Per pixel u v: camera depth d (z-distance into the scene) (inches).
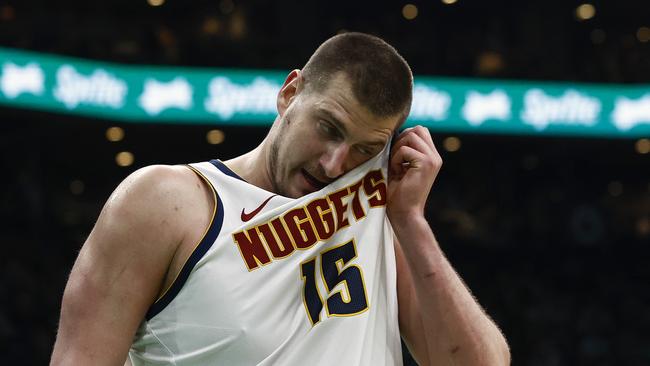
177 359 273.3
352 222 289.9
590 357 1845.5
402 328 309.0
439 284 291.6
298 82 291.3
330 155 279.0
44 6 1889.8
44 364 1536.7
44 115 1504.7
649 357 1867.6
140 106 1594.5
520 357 1827.0
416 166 297.7
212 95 1624.0
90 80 1539.1
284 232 281.1
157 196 275.7
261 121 1636.3
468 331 291.6
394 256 300.4
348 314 280.1
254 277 274.2
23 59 1456.7
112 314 271.0
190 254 273.4
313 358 274.7
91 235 279.7
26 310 1596.9
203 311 271.3
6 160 1892.2
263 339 270.7
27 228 1766.7
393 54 283.0
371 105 275.0
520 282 1955.0
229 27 1907.0
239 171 296.4
